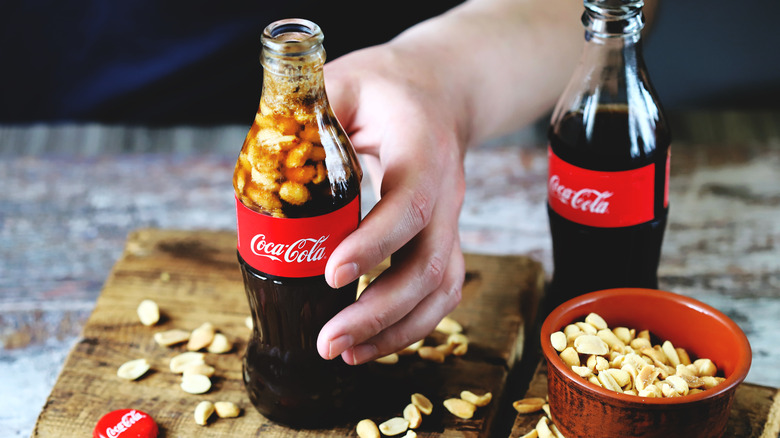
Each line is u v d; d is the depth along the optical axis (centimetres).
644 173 67
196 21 104
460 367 71
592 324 65
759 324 74
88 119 109
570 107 69
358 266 60
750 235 82
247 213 61
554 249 73
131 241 82
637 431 61
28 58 107
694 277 78
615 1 66
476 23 82
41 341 76
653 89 69
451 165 66
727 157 90
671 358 65
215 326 74
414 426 66
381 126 69
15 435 69
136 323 75
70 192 91
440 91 73
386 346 65
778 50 133
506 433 69
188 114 108
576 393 62
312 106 59
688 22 134
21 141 98
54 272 82
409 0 102
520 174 91
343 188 60
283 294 62
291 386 65
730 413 67
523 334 74
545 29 85
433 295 65
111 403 68
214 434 66
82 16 105
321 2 102
